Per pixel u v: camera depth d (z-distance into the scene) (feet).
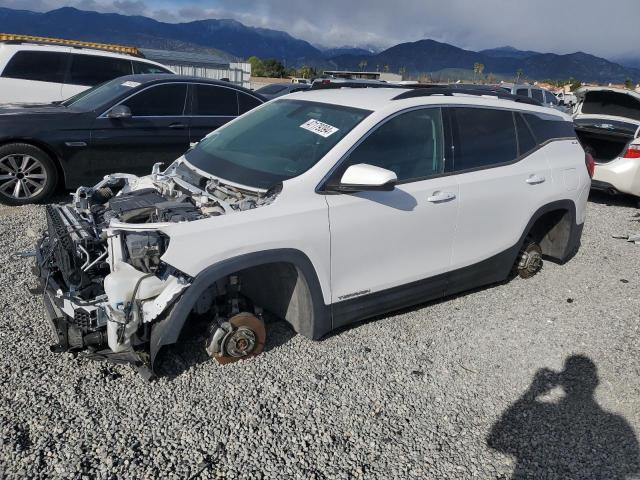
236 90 25.25
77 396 9.81
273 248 10.39
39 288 12.42
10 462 8.17
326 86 15.87
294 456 8.82
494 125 14.33
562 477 8.86
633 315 14.87
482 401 10.70
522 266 16.43
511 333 13.46
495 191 13.87
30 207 20.70
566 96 73.41
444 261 13.35
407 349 12.32
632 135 27.09
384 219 11.77
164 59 88.99
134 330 9.77
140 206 10.73
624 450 9.55
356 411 10.06
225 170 12.19
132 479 8.09
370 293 12.16
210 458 8.63
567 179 15.93
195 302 10.15
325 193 11.08
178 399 9.98
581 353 12.75
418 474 8.68
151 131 22.79
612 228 23.59
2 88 28.48
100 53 31.22
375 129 11.94
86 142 21.34
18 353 10.88
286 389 10.50
